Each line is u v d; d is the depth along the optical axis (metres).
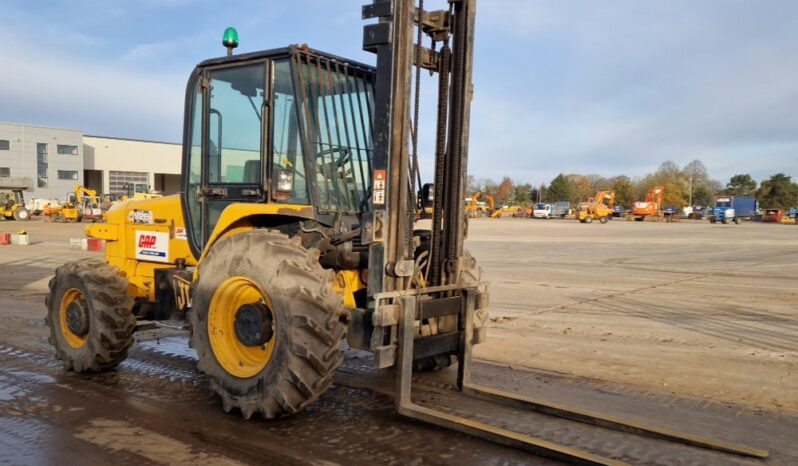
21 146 64.50
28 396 5.17
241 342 4.60
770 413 5.00
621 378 5.95
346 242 4.93
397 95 4.42
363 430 4.42
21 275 13.61
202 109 5.34
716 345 7.42
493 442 4.21
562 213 72.06
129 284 6.19
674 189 94.69
